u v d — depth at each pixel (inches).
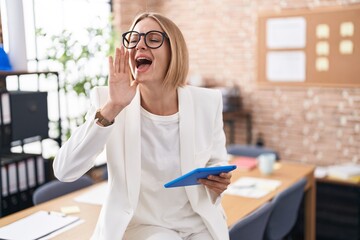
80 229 84.3
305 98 183.5
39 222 87.2
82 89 156.5
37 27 151.9
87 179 118.0
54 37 151.4
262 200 104.1
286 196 103.3
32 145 159.3
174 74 67.7
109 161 68.4
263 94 192.4
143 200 70.8
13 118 122.6
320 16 175.3
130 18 196.7
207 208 72.4
